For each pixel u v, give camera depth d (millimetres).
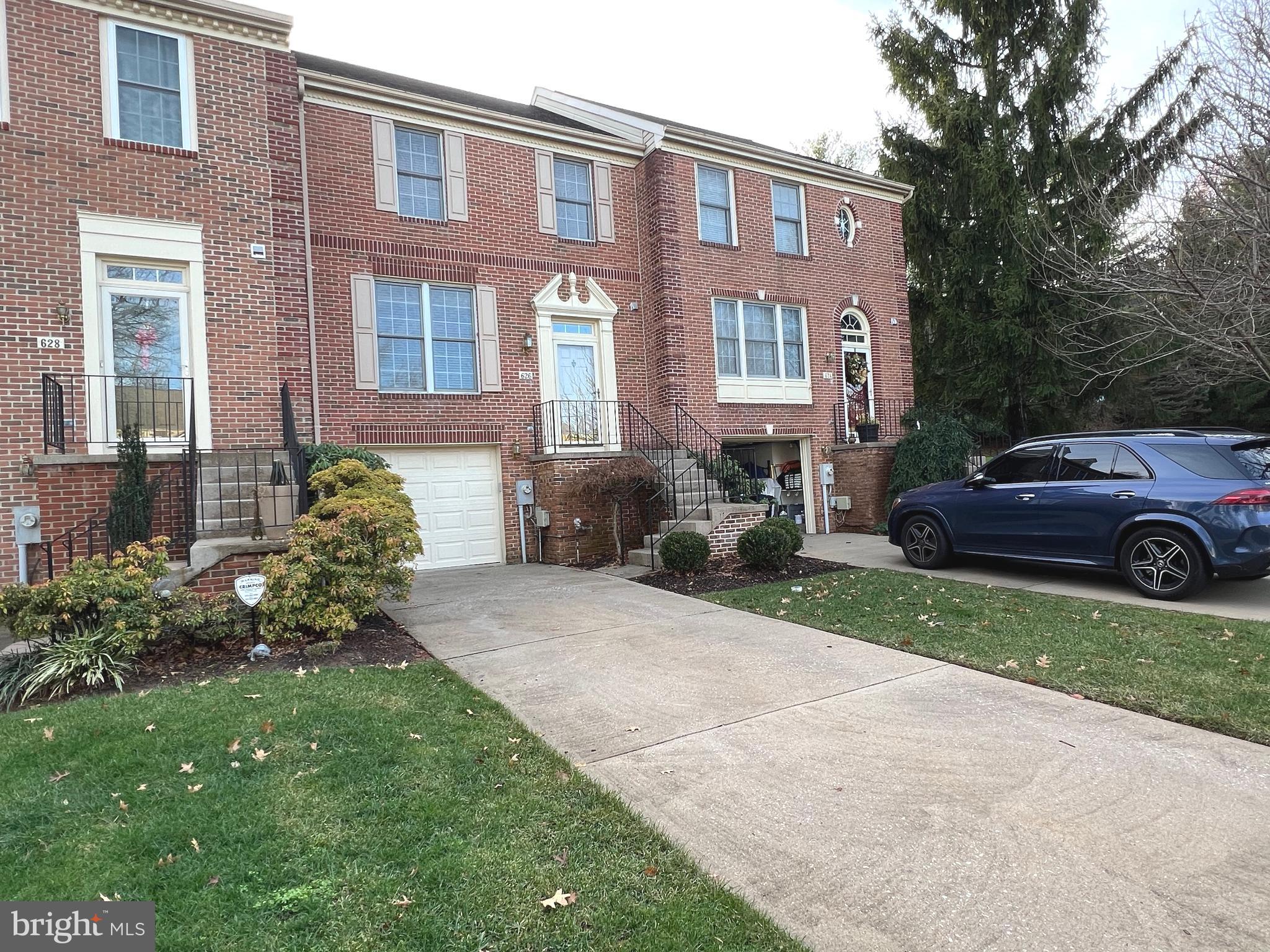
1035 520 8219
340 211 10719
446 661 5695
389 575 6332
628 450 12242
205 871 2750
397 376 11148
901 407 16172
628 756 3926
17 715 4402
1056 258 15352
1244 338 10211
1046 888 2684
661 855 2932
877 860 2896
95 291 8352
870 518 14648
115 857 2836
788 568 9641
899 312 16375
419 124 11461
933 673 5184
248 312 9102
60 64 8281
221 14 9031
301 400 9438
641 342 13469
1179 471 7281
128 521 7262
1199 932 2426
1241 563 6750
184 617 5629
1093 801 3320
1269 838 2988
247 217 9148
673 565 9242
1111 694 4625
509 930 2451
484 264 11836
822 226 15305
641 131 13383
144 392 8602
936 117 18562
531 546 11898
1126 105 16578
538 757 3861
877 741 4027
